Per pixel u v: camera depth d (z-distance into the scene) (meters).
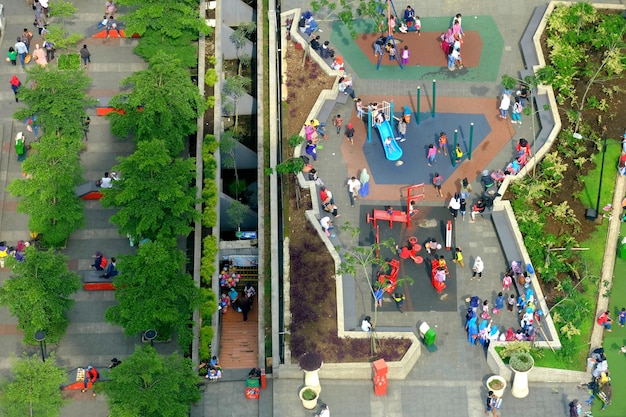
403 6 99.44
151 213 81.25
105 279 84.62
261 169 90.25
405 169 89.75
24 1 99.31
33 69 87.94
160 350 82.19
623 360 80.88
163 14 92.56
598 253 85.75
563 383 80.00
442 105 93.31
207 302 83.25
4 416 75.50
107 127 91.94
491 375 80.25
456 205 86.31
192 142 91.88
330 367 80.00
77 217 84.12
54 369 75.81
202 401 79.88
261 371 80.38
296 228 86.31
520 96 92.44
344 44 97.25
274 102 92.81
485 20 98.38
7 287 78.44
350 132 90.81
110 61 95.69
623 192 88.38
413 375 80.44
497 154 90.31
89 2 99.69
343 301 83.00
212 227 87.31
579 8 97.38
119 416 73.06
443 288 83.81
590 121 92.06
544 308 82.31
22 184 83.19
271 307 83.56
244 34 99.31
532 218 86.06
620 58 94.81
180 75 87.38
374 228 86.62
